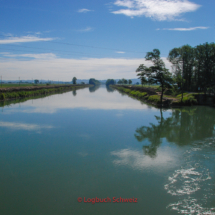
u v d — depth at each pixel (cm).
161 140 1912
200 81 5331
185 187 1099
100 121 2722
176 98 4675
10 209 936
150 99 4906
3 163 1412
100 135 2069
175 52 5731
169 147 1716
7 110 3584
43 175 1242
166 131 2242
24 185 1131
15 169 1323
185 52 5588
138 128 2366
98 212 917
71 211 923
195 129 2338
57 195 1041
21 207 950
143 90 6825
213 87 4619
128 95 7562
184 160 1441
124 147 1720
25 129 2297
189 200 993
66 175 1239
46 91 7756
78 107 4012
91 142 1850
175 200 993
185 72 5747
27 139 1936
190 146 1736
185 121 2762
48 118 2905
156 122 2684
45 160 1459
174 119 2886
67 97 6344
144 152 1603
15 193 1059
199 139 1942
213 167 1326
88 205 962
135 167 1340
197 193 1045
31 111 3491
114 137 2000
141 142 1850
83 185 1127
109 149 1672
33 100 5288
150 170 1293
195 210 924
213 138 1973
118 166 1355
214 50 4941
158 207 946
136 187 1105
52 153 1588
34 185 1132
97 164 1388
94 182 1157
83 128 2347
